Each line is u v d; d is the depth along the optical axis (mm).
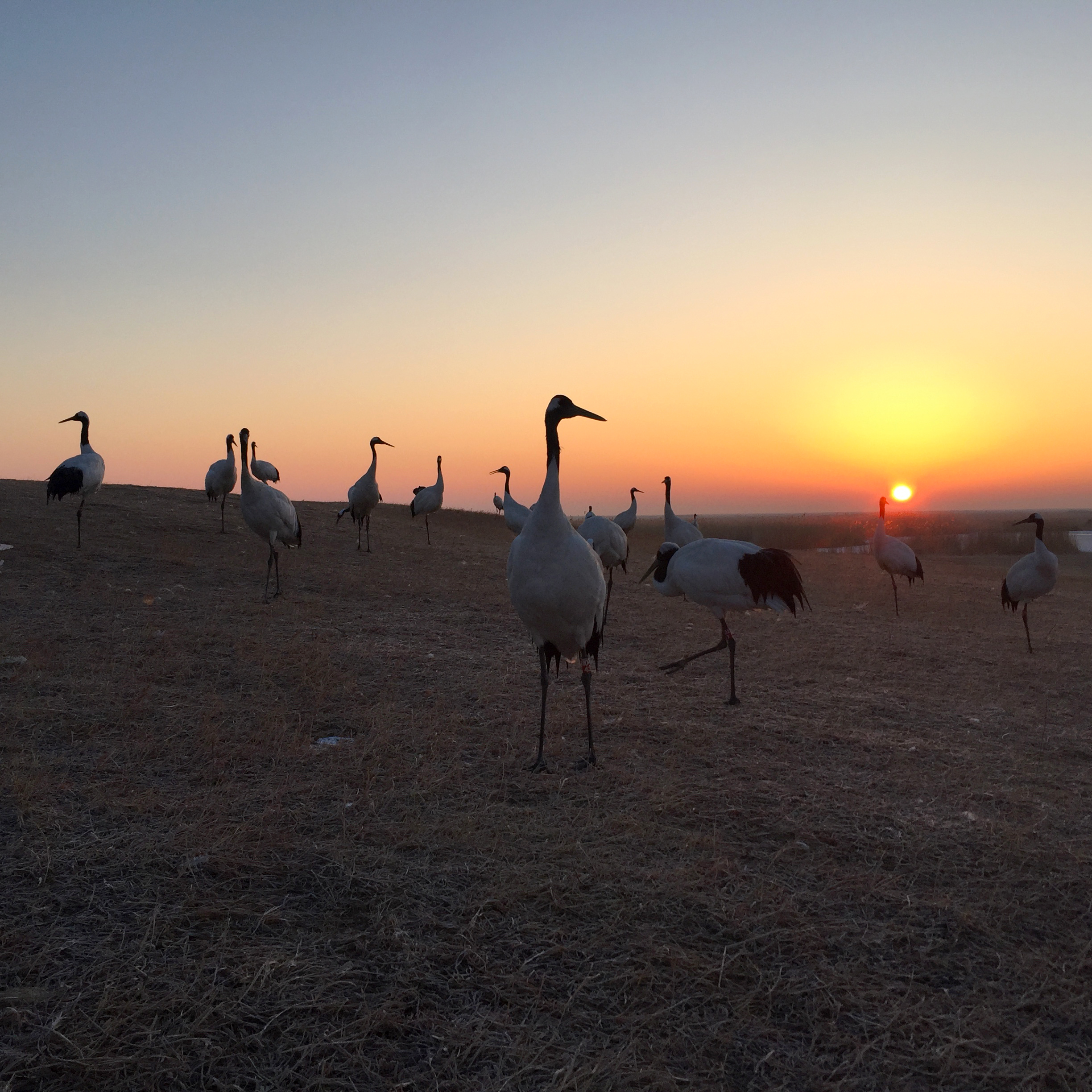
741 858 4594
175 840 4344
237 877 4035
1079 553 46062
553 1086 2789
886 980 3539
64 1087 2688
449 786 5445
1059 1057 3082
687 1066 2982
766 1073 2977
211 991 3139
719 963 3551
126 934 3518
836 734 7027
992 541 49906
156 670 7637
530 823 4891
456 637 10406
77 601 10609
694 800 5383
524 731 6742
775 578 8148
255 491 11438
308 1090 2748
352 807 4973
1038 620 15539
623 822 4906
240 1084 2760
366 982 3303
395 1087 2779
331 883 4039
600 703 7750
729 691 8516
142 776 5285
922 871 4523
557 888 4082
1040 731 7633
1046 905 4223
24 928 3490
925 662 10547
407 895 3957
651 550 27109
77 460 14133
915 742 6977
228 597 11828
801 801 5461
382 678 8086
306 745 6016
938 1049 3102
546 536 5844
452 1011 3188
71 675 7316
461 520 29188
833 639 11797
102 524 17125
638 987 3371
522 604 5961
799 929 3840
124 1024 2973
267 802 4973
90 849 4199
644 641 10984
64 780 5062
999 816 5383
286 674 7918
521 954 3561
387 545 19547
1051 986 3514
